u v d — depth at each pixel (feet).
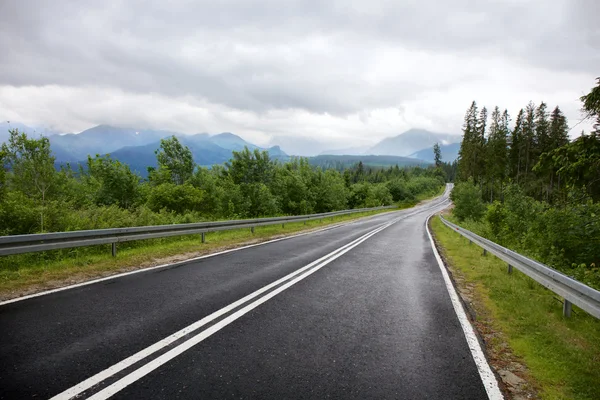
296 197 120.06
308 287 20.71
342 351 11.98
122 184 70.23
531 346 13.57
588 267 29.35
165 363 10.37
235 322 14.20
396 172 478.18
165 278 21.33
